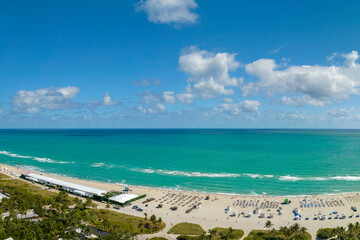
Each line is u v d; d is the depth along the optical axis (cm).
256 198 13638
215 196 14038
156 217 11131
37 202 10981
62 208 11031
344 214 11025
